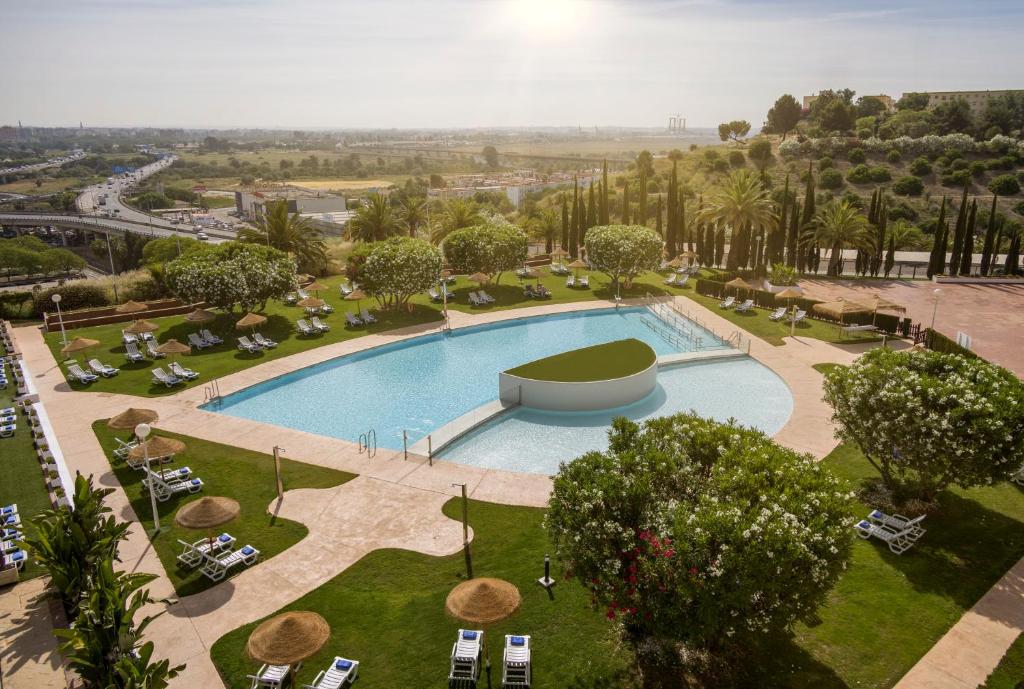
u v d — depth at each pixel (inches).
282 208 2220.7
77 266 4542.3
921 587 678.5
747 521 495.2
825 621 625.6
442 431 1095.6
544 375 1249.4
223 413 1202.0
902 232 2933.1
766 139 4756.4
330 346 1563.7
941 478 762.8
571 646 591.8
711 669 562.3
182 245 3093.0
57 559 598.5
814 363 1434.5
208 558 706.2
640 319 1879.9
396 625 624.4
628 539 529.3
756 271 2361.0
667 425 657.0
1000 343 1521.9
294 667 564.4
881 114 5319.9
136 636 496.7
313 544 760.3
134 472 930.7
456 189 7135.8
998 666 568.7
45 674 563.2
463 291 2137.1
